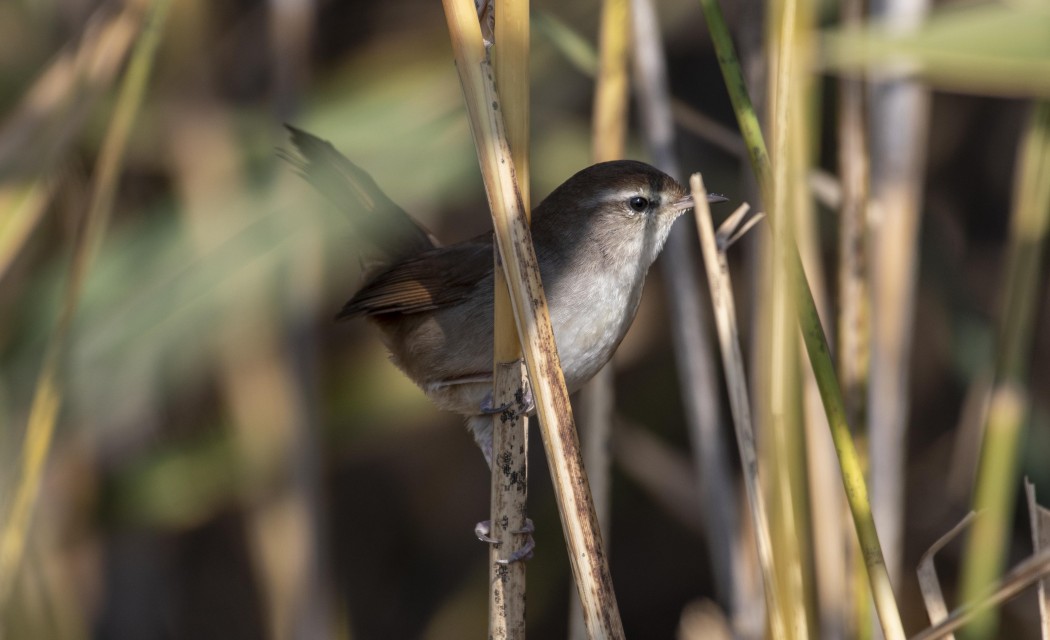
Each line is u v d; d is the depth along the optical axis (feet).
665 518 43.27
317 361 32.89
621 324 26.25
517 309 17.02
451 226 40.50
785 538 17.53
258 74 38.65
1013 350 22.68
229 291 31.27
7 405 30.12
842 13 22.18
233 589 40.88
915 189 25.67
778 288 16.85
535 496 41.29
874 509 25.66
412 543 43.91
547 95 37.09
